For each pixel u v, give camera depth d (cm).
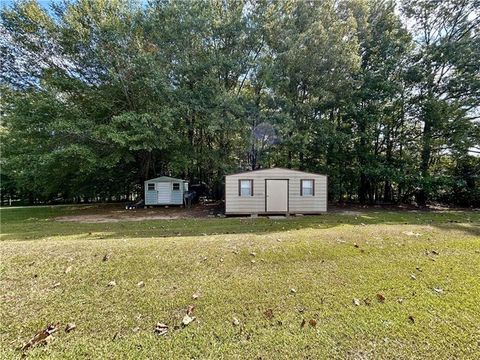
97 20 1370
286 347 246
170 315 297
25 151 1369
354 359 230
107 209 1424
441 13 1577
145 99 1503
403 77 1538
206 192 1912
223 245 502
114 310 304
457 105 1409
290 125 1428
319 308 310
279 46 1580
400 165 1577
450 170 1598
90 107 1508
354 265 430
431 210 1381
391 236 591
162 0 1499
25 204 2280
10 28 1327
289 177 1231
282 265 427
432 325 277
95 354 237
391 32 1590
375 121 1509
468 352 237
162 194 1532
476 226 770
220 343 253
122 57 1415
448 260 453
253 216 1162
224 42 1633
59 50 1405
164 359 231
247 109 1522
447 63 1477
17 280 360
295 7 1582
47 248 462
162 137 1373
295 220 1005
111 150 1428
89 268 396
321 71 1474
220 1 1658
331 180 1670
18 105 1319
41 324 278
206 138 1789
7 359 229
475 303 318
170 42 1506
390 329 271
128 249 465
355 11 1577
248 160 1780
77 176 1691
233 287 356
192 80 1551
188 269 407
